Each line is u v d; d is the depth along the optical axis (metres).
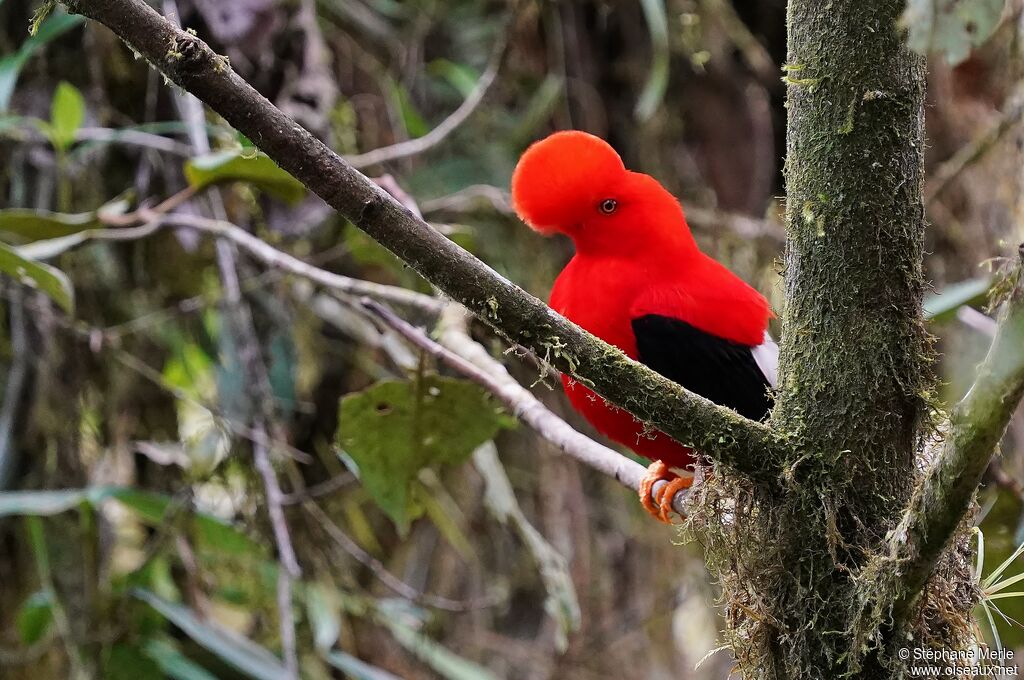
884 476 3.46
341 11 8.73
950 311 5.93
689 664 9.16
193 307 7.47
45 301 7.43
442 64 8.42
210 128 6.59
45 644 7.44
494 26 8.91
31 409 7.52
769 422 3.65
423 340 5.53
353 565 8.45
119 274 7.86
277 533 6.45
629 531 9.12
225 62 3.04
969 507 3.19
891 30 3.29
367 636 8.83
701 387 5.25
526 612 9.09
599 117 8.98
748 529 3.62
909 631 3.41
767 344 5.31
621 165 5.55
